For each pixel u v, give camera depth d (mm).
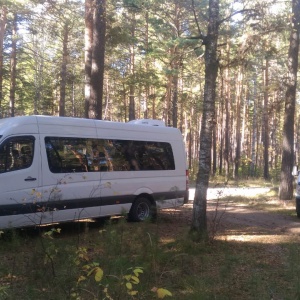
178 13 19828
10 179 9172
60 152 10125
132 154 11844
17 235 8383
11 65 29781
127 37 18906
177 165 13000
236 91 39938
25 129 9609
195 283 5980
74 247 7234
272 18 11039
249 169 40594
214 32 9578
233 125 43938
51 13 22781
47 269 6195
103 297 5129
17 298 5539
